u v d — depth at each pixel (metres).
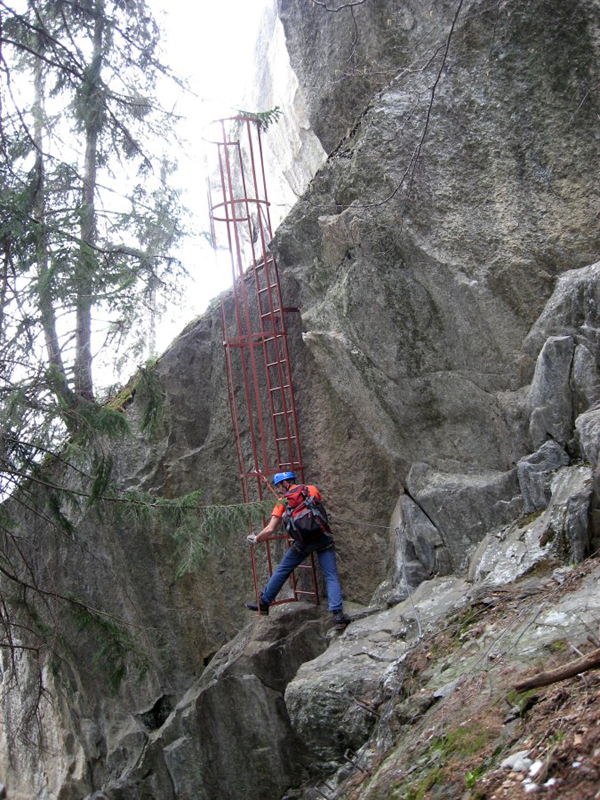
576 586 4.21
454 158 6.41
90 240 8.05
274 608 7.78
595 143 6.00
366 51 7.51
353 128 7.38
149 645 8.65
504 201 6.21
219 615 8.42
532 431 5.73
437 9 6.76
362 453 7.48
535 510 5.52
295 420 7.77
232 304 8.69
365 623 6.36
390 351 6.66
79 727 9.06
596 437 4.82
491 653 4.02
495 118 6.32
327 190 7.23
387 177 6.56
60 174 7.82
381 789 3.46
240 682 7.33
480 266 6.18
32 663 9.38
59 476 8.14
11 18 7.75
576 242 5.92
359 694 5.25
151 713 8.62
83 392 8.46
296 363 8.00
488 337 6.21
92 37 8.56
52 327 7.10
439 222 6.36
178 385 8.84
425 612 5.67
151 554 8.67
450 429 6.52
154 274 7.90
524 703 3.24
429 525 6.46
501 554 5.33
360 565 7.41
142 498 7.44
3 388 6.59
